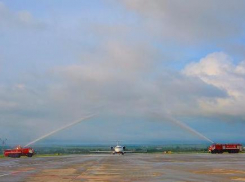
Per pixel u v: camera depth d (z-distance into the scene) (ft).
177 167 180.65
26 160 286.25
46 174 141.38
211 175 133.59
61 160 284.00
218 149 473.67
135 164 212.64
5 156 384.68
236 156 349.41
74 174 140.97
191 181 112.78
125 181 113.29
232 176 129.29
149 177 126.62
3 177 128.36
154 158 310.86
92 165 204.95
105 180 116.47
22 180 117.39
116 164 214.28
